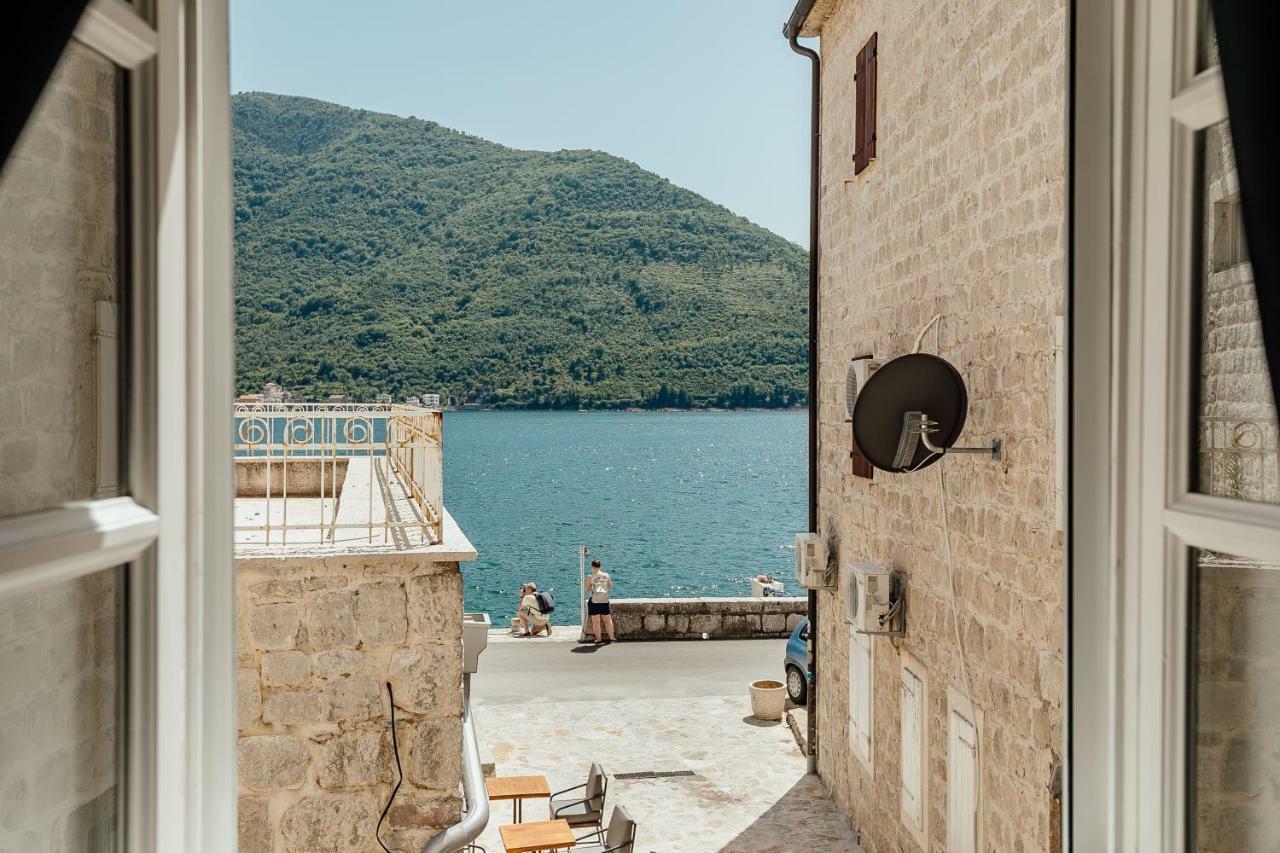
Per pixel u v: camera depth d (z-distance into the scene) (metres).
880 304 8.34
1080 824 1.57
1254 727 1.29
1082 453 1.58
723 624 19.19
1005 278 5.79
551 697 14.90
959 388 5.89
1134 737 1.49
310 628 6.07
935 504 7.07
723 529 74.56
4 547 1.15
